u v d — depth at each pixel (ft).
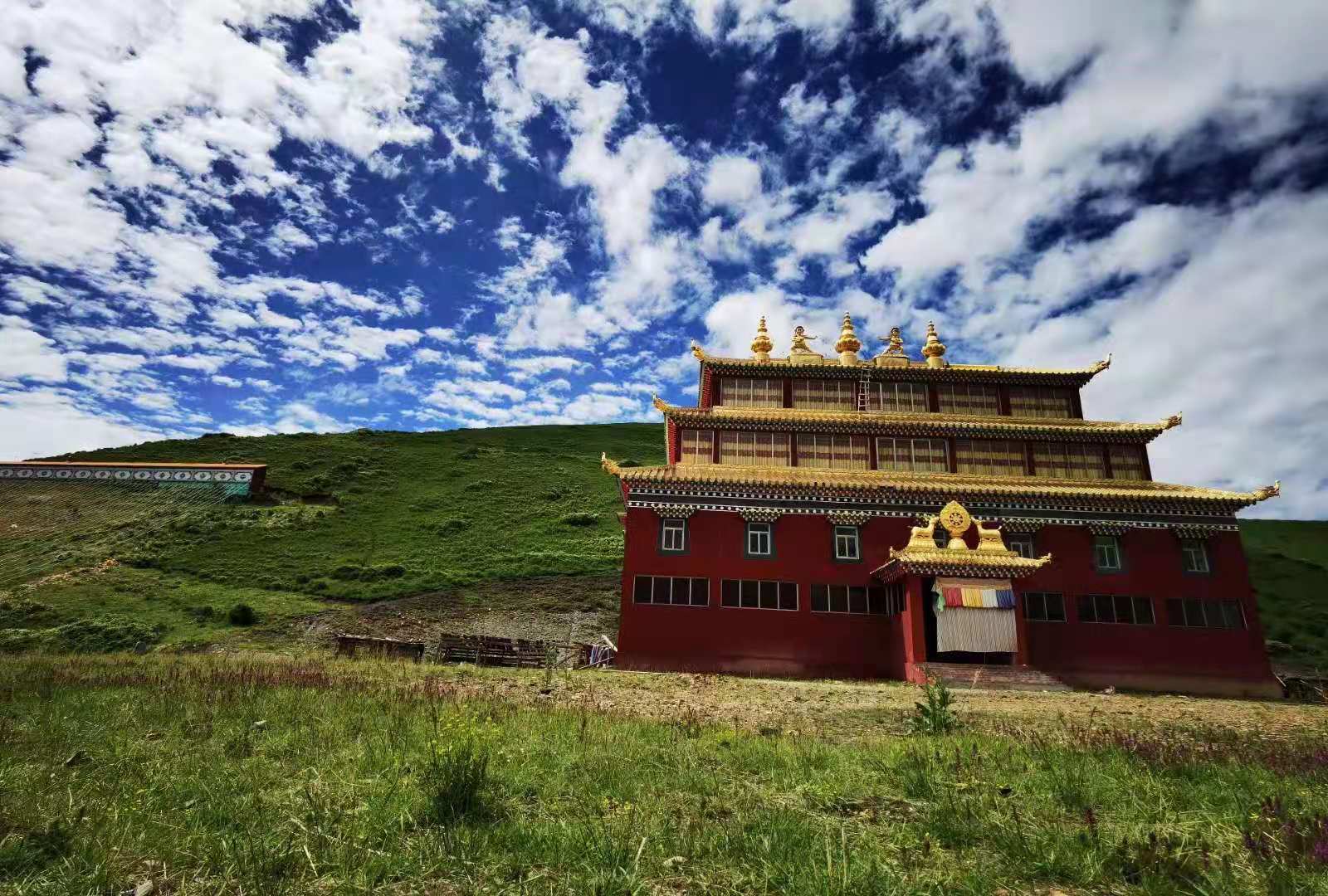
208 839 25.12
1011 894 23.00
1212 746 48.34
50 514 230.07
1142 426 136.36
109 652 133.90
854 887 22.22
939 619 105.70
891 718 67.26
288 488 270.87
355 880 22.21
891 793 34.45
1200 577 119.55
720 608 117.19
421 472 305.12
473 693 69.77
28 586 173.78
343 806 28.76
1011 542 120.88
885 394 146.92
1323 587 232.53
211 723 46.01
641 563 119.14
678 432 138.00
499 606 179.01
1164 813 30.71
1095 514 122.01
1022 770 39.52
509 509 265.75
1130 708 81.05
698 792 33.91
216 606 164.04
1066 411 147.33
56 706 50.60
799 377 147.84
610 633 165.78
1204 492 122.42
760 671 114.01
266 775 33.71
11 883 21.35
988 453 137.18
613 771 36.55
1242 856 25.57
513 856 24.71
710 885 22.80
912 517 122.01
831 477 126.31
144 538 211.82
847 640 116.06
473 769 31.32
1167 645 116.16
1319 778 38.68
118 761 35.63
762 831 27.14
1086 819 29.40
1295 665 159.74
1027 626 116.37
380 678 78.02
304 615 163.43
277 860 23.36
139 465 262.88
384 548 219.41
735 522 121.60
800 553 120.26
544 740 43.96
